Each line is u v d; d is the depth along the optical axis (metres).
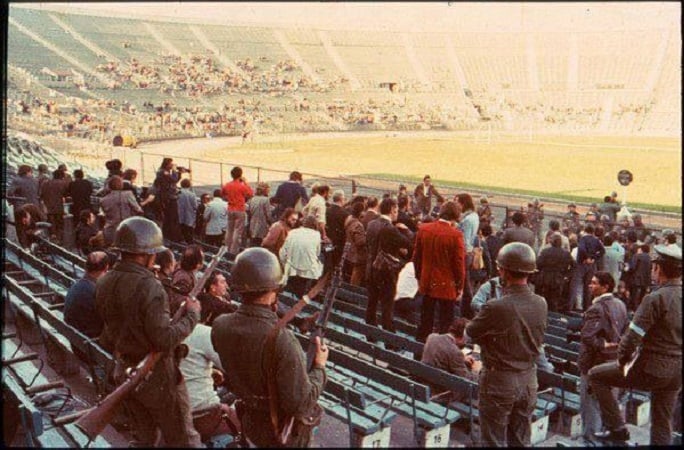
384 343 8.42
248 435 4.48
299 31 91.75
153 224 4.54
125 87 66.56
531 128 78.81
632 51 88.88
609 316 5.90
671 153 48.88
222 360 4.42
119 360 4.66
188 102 68.44
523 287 5.04
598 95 85.81
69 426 5.52
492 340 5.03
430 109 84.25
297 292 9.77
